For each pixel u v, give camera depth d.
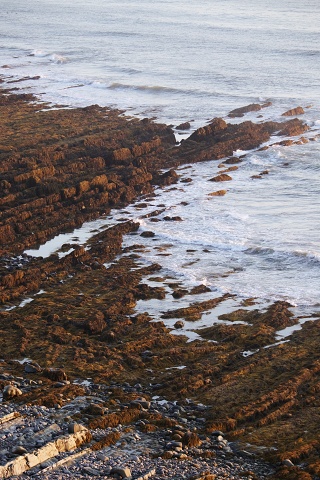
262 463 36.50
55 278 59.56
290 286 57.44
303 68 137.88
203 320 52.69
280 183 80.94
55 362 46.69
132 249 65.06
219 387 43.78
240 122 104.25
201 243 65.75
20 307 54.88
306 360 46.38
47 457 34.91
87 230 69.62
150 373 45.97
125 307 54.38
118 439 37.44
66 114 109.94
